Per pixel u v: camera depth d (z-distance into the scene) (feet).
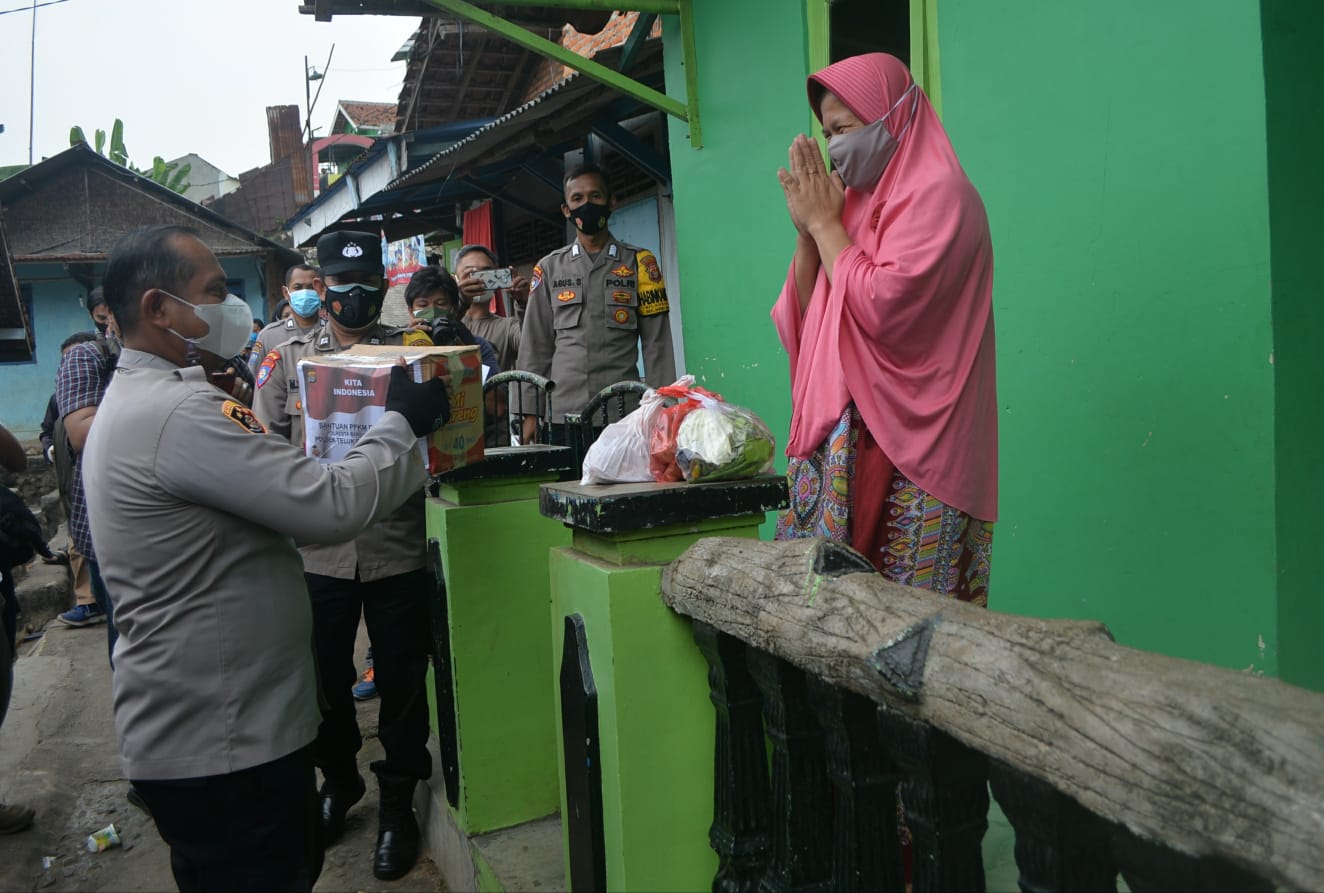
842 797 4.42
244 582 6.12
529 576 8.79
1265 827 2.43
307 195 74.33
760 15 13.41
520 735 8.79
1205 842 2.57
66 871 10.94
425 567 9.64
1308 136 7.77
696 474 5.88
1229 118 7.67
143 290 6.22
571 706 6.00
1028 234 9.61
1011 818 3.32
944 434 6.09
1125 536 8.82
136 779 6.04
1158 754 2.70
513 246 31.86
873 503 6.27
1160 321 8.36
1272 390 7.53
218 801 6.06
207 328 6.40
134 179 59.06
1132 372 8.64
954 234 5.85
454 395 7.18
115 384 6.20
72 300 58.29
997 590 10.27
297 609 6.49
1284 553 7.62
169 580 5.92
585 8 14.47
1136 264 8.54
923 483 6.08
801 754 4.84
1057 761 2.99
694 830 5.64
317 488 5.98
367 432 6.68
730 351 14.96
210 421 5.87
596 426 12.82
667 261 22.04
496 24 13.71
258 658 6.15
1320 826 2.32
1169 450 8.37
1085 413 9.12
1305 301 7.72
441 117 31.65
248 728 6.08
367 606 9.67
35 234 57.98
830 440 6.38
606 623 5.49
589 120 19.99
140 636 6.01
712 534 5.84
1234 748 2.56
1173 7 8.02
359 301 9.89
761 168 13.74
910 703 3.66
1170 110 8.14
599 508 5.47
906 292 5.82
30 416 58.03
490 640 8.67
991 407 6.37
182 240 6.33
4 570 11.81
